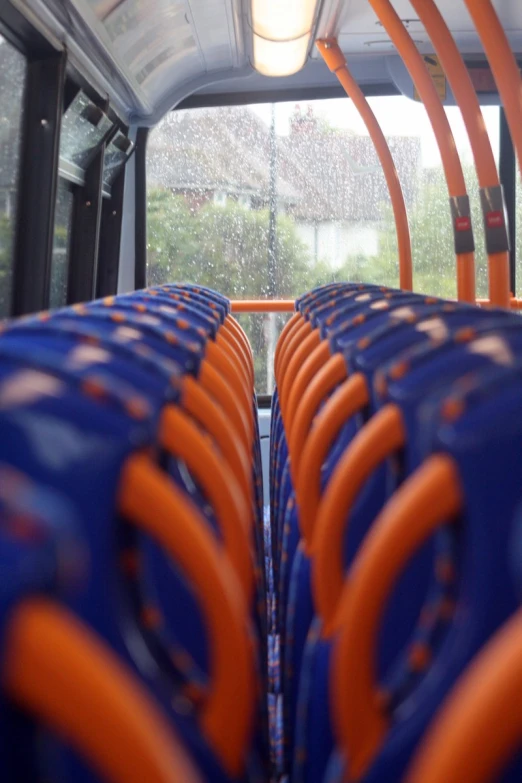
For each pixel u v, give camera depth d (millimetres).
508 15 4609
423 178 5250
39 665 533
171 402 1001
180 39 4250
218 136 5160
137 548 839
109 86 4098
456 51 2883
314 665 1110
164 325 1477
